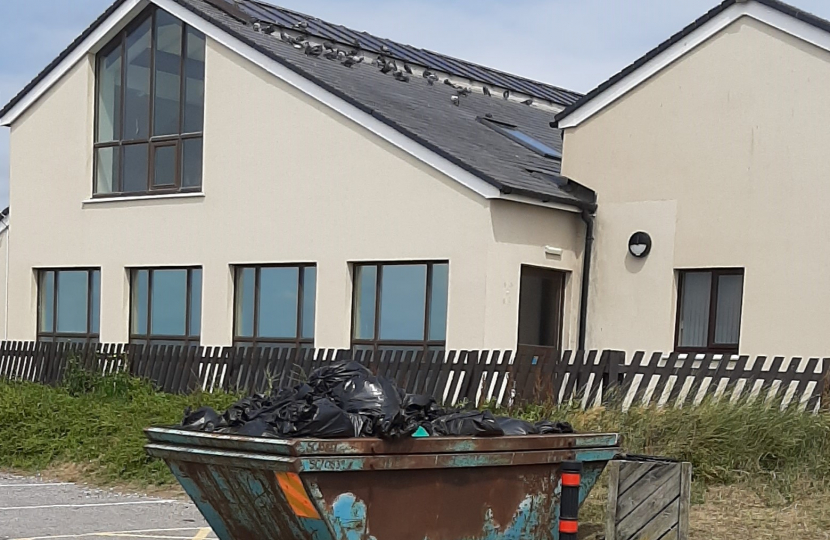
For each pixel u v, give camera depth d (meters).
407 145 15.74
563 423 8.43
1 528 9.84
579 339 16.36
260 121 17.61
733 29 15.05
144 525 10.04
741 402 11.38
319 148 16.88
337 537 6.69
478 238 15.09
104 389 16.27
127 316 19.39
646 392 12.12
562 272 16.47
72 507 11.03
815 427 10.96
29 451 13.78
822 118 14.23
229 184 17.98
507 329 15.28
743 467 10.73
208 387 16.19
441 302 15.67
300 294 17.23
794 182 14.45
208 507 7.35
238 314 18.02
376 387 7.49
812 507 9.81
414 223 15.77
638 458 8.79
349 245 16.48
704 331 15.37
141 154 19.53
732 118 15.04
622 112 16.11
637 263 15.84
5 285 21.48
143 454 12.77
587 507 9.83
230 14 19.84
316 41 20.58
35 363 18.73
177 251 18.64
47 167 20.64
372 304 16.42
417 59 22.77
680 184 15.50
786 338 14.38
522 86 25.20
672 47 15.55
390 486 6.91
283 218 17.30
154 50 19.42
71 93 20.33
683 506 8.43
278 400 7.68
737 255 14.90
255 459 6.70
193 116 18.86
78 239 20.08
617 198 16.11
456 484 7.25
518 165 16.64
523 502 7.65
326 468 6.57
